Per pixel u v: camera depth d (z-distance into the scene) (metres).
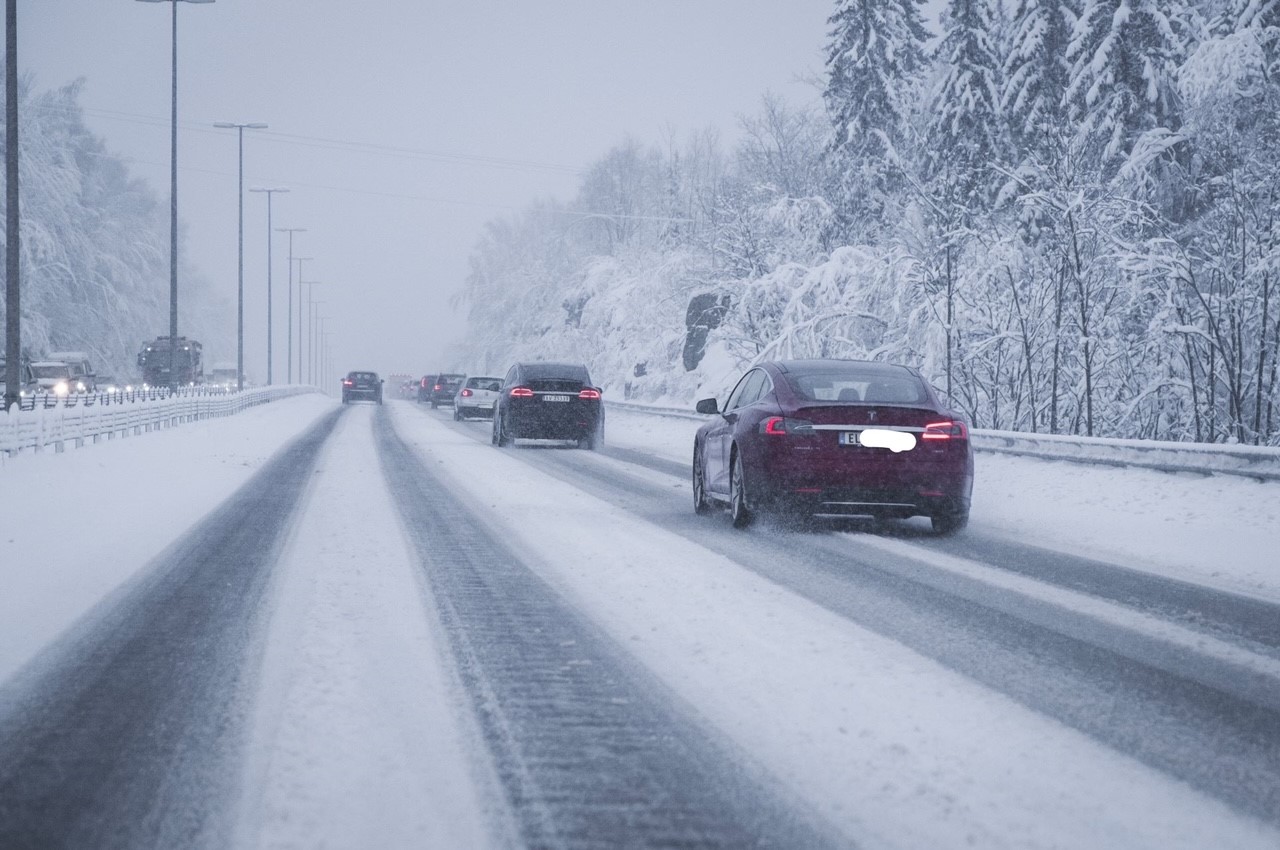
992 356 28.27
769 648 7.29
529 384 31.45
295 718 5.65
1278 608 8.99
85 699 6.02
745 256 44.66
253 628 7.80
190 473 21.41
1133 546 12.63
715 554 11.56
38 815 4.39
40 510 15.27
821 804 4.54
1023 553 12.05
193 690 6.20
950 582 10.09
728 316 42.16
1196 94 31.78
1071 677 6.69
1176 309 25.36
